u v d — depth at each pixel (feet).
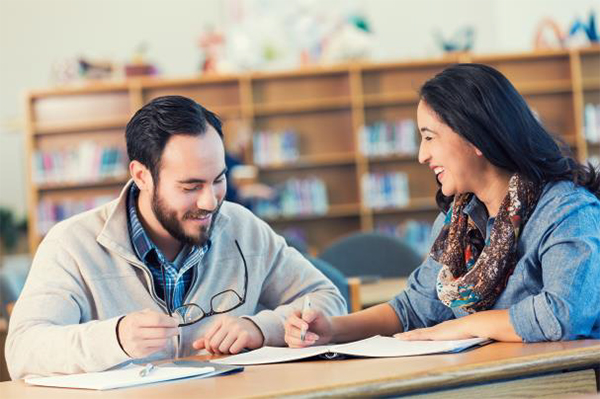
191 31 31.96
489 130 6.81
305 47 31.27
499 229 6.95
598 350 5.45
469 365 5.17
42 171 26.45
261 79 27.66
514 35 32.89
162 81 26.81
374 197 27.76
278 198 27.48
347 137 28.04
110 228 7.69
